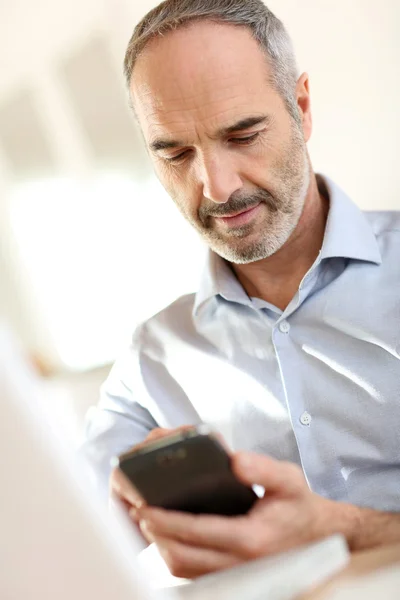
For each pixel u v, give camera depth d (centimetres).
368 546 97
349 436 134
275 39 134
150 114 132
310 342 138
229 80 126
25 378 54
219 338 150
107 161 318
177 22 128
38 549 53
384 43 231
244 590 72
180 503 82
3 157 338
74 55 306
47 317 349
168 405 155
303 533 88
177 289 327
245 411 145
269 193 132
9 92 326
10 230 345
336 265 142
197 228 140
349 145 250
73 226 334
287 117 133
